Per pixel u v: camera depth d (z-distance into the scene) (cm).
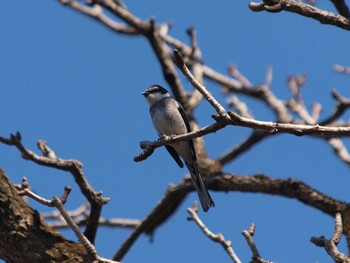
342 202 1203
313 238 813
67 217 816
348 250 933
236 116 687
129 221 1533
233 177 1323
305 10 816
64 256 852
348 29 812
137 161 767
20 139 939
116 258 1313
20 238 849
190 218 935
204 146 1420
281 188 1265
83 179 950
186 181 1331
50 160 945
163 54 1525
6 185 862
